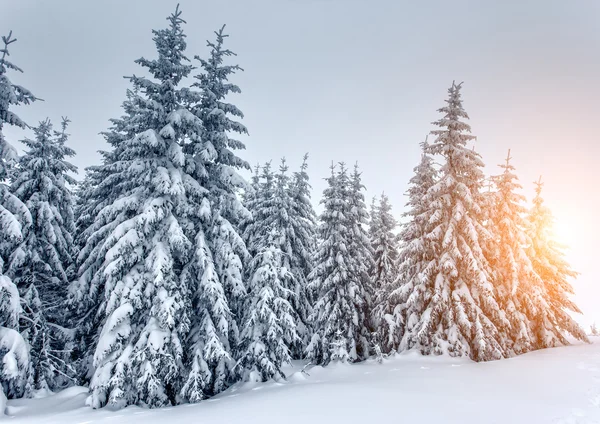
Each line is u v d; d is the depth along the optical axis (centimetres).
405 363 1781
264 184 2478
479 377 1370
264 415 967
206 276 1437
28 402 1381
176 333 1351
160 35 1591
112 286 1367
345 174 2452
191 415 1048
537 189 2573
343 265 2183
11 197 1437
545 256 2467
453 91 2095
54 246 1786
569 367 1466
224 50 1770
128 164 1535
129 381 1287
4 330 1331
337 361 1986
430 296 1927
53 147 1847
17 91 1441
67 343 1662
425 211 2189
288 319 1639
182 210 1520
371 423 848
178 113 1537
